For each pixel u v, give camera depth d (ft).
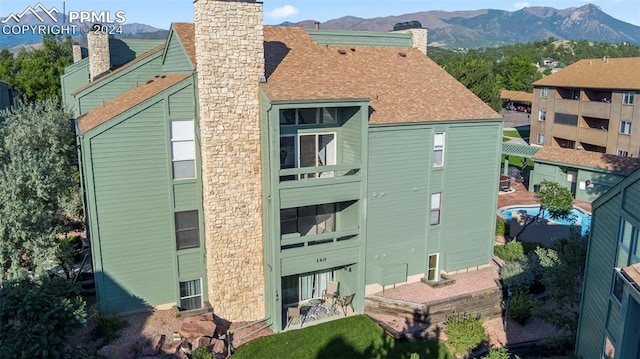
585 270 55.98
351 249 70.74
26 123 81.92
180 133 65.16
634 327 41.14
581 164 140.26
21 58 224.12
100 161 61.98
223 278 67.56
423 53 98.07
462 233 82.53
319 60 78.18
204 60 60.95
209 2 60.08
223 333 65.87
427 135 75.10
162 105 63.36
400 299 73.92
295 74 69.41
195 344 60.29
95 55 96.84
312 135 71.72
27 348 48.03
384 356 63.93
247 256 68.33
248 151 65.51
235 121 64.08
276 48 77.41
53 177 68.39
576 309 69.41
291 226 72.54
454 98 82.07
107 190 63.10
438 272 82.02
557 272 62.75
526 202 138.31
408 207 76.38
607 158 139.03
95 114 70.03
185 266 69.05
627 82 165.99
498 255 92.27
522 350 66.85
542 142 207.00
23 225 63.05
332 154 73.56
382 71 83.05
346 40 90.38
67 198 70.64
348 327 69.51
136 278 66.95
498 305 76.74
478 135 79.66
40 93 199.31
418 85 82.64
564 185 146.30
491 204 84.07
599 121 187.32
